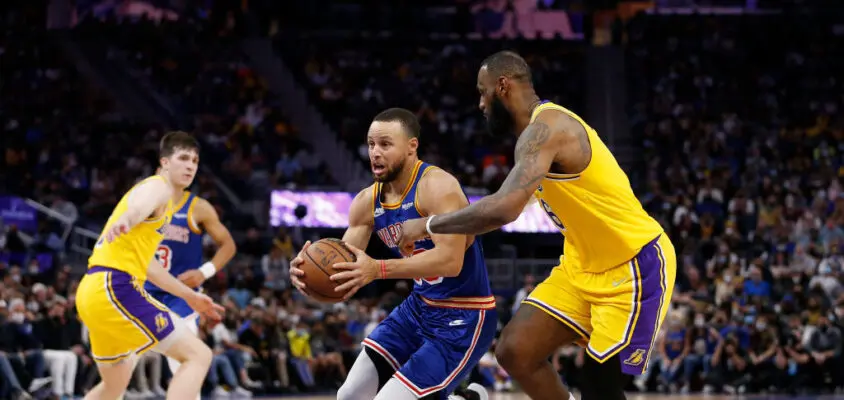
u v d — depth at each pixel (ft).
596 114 86.43
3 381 36.81
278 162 72.64
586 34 96.07
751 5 98.22
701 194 68.74
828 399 43.29
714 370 48.88
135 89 81.20
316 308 52.24
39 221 58.65
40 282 47.96
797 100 88.17
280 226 59.72
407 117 16.65
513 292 61.11
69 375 39.11
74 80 81.00
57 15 89.76
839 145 79.10
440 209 16.20
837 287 55.72
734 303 51.47
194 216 25.48
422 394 16.14
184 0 94.38
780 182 72.79
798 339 50.26
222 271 51.26
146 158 72.08
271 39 87.40
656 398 43.65
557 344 16.90
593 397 16.35
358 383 17.16
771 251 62.34
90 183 68.74
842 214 65.67
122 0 92.99
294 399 42.47
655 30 94.32
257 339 46.11
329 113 85.81
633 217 16.15
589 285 16.58
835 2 96.73
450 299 16.79
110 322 19.79
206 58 85.81
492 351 51.49
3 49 82.07
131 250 19.98
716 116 85.40
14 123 74.54
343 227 64.18
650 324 16.11
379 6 96.32
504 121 16.28
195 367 20.03
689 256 59.11
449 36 96.48
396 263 15.53
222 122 79.30
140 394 40.70
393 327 17.31
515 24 97.50
